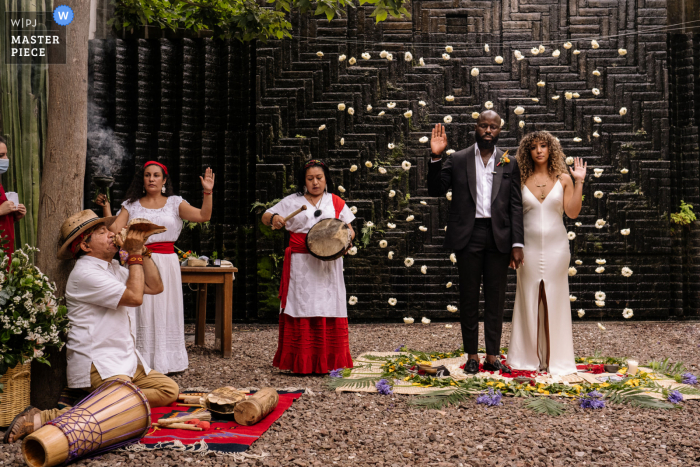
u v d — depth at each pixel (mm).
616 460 2693
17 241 5730
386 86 7527
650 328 6805
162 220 4543
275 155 7441
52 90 3383
